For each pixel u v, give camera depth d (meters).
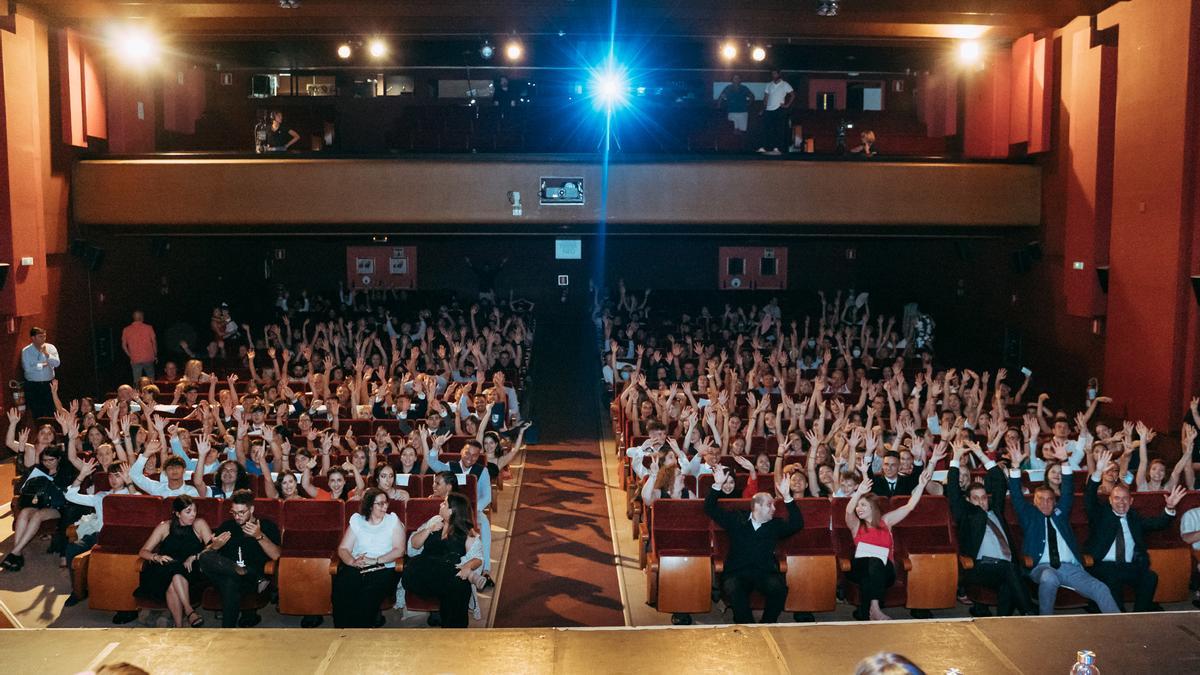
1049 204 18.20
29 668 4.93
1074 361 17.66
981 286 21.33
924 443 11.37
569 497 13.72
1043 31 17.97
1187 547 9.56
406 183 18.19
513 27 18.17
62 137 17.56
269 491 10.45
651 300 27.81
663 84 24.20
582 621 9.52
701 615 9.65
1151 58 15.11
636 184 18.20
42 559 11.13
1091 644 5.14
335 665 4.93
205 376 17.19
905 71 24.59
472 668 4.88
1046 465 10.34
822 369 15.66
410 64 25.02
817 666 4.91
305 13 16.84
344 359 20.14
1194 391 14.62
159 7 16.61
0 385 16.05
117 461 10.27
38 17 16.80
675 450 10.64
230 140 23.88
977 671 4.86
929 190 18.38
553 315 28.92
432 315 24.12
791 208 18.27
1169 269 14.79
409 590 8.88
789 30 18.19
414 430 11.68
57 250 17.53
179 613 8.87
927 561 9.20
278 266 28.66
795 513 9.23
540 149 21.45
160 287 21.62
